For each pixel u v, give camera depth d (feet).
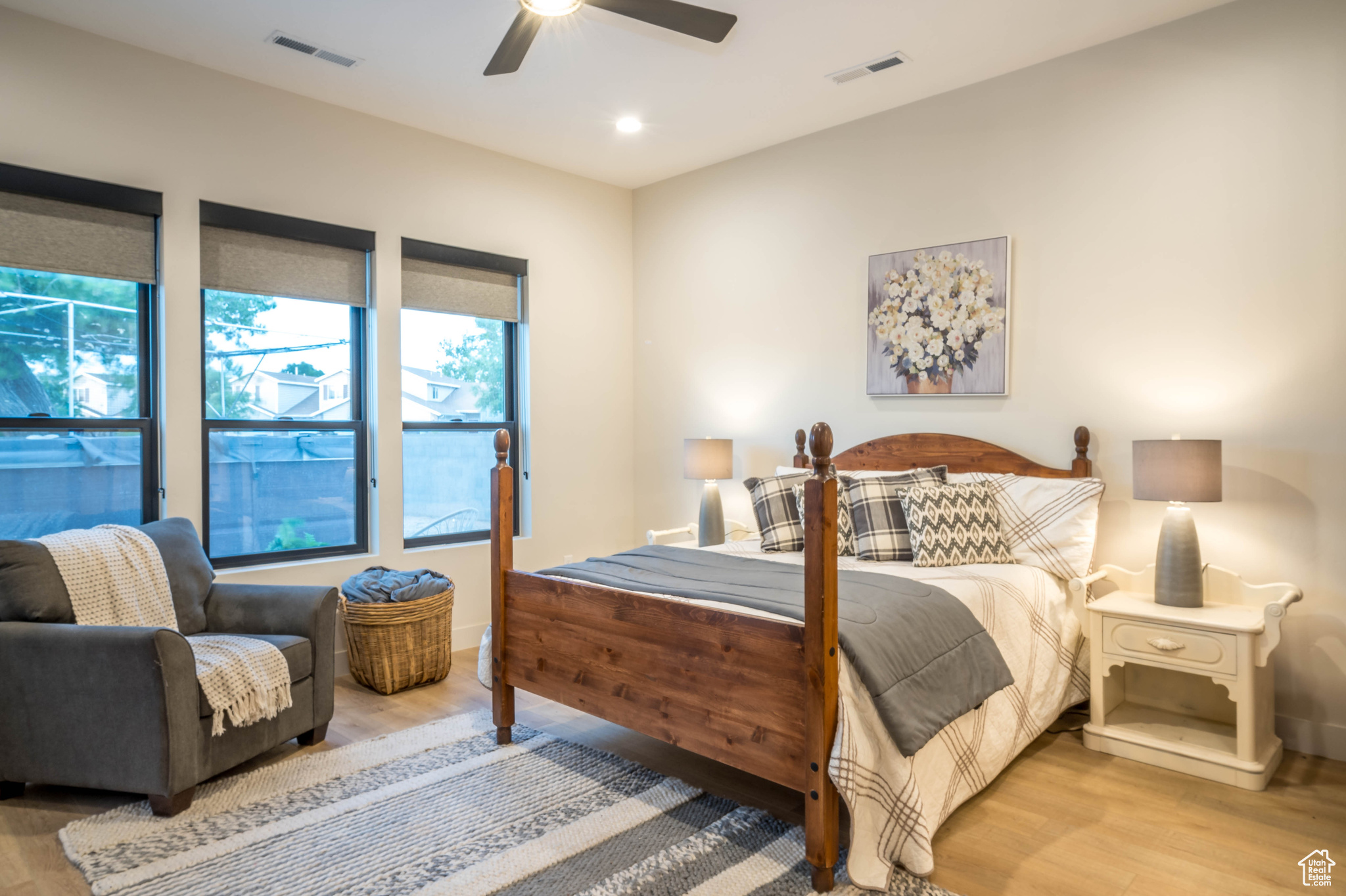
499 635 9.70
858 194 13.05
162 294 10.75
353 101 12.24
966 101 11.80
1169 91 10.05
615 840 7.29
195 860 7.00
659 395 16.28
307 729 9.43
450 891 6.51
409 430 13.71
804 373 13.87
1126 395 10.50
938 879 6.65
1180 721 9.71
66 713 7.88
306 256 12.24
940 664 7.34
